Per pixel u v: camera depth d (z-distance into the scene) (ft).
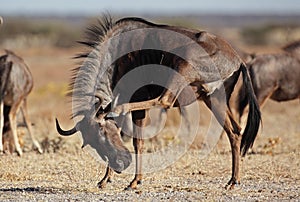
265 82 179.01
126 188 118.01
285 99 184.14
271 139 171.63
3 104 169.68
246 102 170.50
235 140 118.62
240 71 120.16
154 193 114.11
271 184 124.77
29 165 145.59
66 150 164.96
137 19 122.42
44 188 119.14
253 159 153.99
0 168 140.46
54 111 228.43
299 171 138.51
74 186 121.60
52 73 419.95
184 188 119.14
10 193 113.91
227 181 128.26
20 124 176.04
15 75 170.60
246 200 107.86
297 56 181.37
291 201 107.14
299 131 203.92
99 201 106.83
